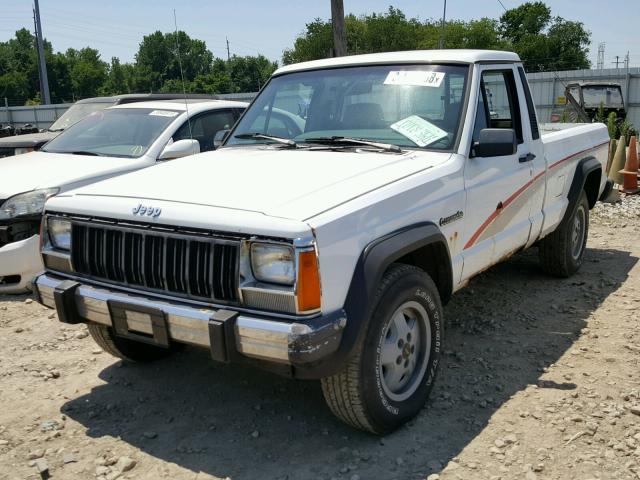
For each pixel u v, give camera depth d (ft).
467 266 13.60
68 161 21.91
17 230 19.43
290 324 9.39
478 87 14.10
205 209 10.21
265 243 9.60
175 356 15.16
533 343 15.35
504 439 11.19
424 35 160.25
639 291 18.90
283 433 11.69
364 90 14.55
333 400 10.78
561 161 18.03
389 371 11.32
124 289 11.15
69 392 13.46
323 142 13.98
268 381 13.79
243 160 13.16
